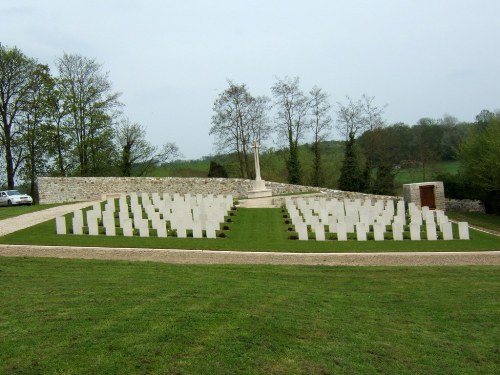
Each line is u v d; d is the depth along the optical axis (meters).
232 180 38.62
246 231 21.25
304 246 17.80
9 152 39.84
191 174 55.69
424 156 53.28
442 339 8.39
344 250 17.20
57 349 6.41
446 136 60.06
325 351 7.15
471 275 13.48
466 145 38.66
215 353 6.57
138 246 17.16
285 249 17.22
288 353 6.88
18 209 29.28
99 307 8.56
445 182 40.00
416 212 22.02
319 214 23.33
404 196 35.59
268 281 12.05
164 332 7.21
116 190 36.38
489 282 12.67
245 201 32.16
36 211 27.73
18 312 8.20
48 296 9.42
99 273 12.15
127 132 48.38
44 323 7.53
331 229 21.38
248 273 12.99
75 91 42.44
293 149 49.59
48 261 13.73
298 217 22.52
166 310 8.45
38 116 40.84
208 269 13.32
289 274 13.06
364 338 8.03
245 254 16.28
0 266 12.72
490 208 37.31
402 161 53.66
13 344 6.57
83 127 42.94
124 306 8.66
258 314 8.60
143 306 8.68
